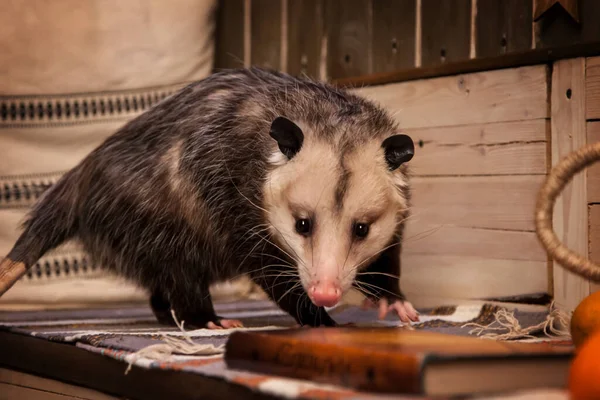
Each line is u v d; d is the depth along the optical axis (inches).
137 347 30.9
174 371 28.7
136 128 37.6
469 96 39.8
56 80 46.7
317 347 27.0
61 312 41.9
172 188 36.0
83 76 46.9
